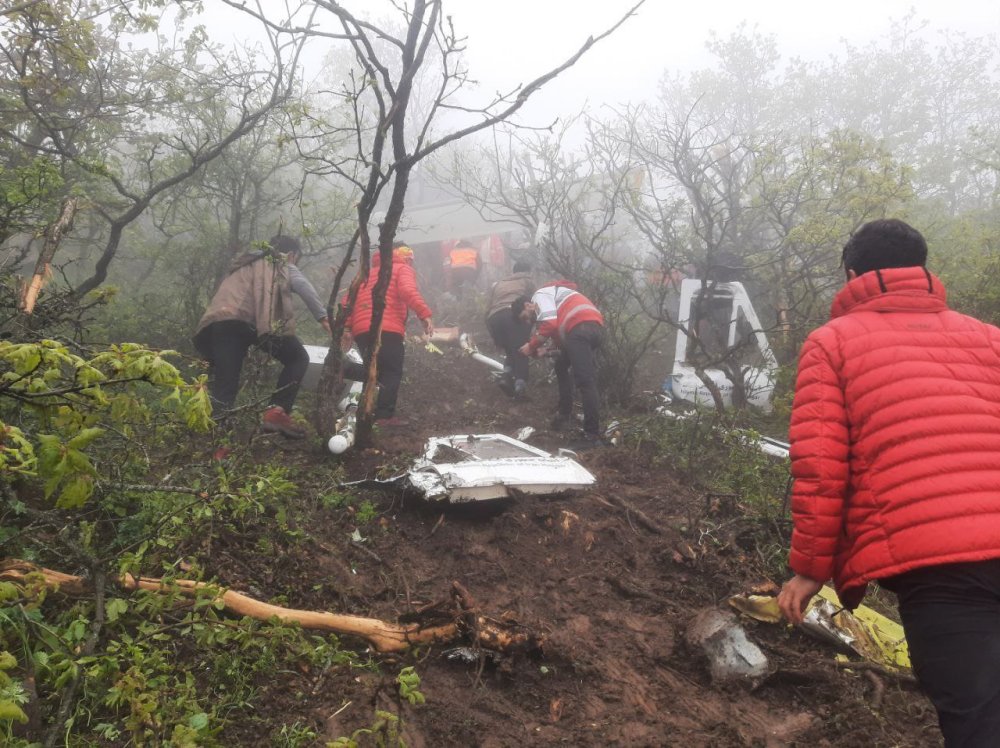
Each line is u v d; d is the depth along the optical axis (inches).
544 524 162.2
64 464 75.3
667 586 143.3
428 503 160.9
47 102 232.8
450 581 140.5
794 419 78.6
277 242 205.9
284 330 193.9
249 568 127.4
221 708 94.5
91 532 109.8
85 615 98.4
